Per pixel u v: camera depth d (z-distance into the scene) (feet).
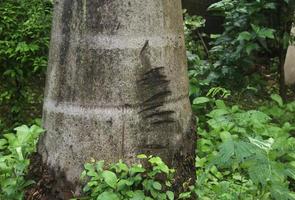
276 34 19.11
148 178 10.02
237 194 11.00
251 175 9.34
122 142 10.03
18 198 10.75
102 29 9.87
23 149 11.33
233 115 14.79
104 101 9.97
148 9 9.98
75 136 10.15
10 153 12.85
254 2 17.65
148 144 10.17
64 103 10.21
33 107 22.13
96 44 9.91
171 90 10.37
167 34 10.30
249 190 11.04
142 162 10.12
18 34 19.88
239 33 17.78
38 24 19.97
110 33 9.86
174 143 10.48
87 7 9.91
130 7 9.86
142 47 9.97
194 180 11.08
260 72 25.35
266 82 24.03
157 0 10.10
